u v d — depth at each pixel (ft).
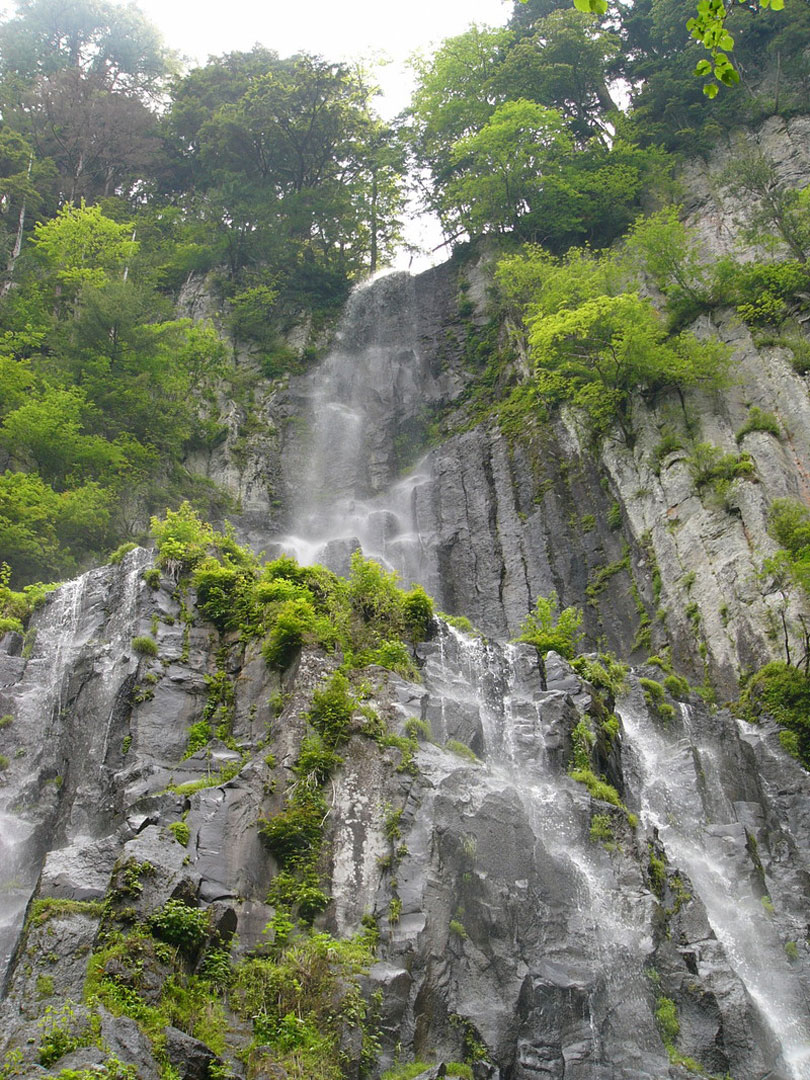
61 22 203.10
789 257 132.67
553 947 55.16
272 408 150.20
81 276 130.11
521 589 117.08
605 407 124.36
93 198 173.58
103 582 74.74
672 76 173.99
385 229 194.29
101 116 178.81
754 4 180.55
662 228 132.46
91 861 48.24
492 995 51.49
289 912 50.55
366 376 161.07
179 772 58.49
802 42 169.17
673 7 178.09
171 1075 37.19
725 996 56.59
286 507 137.59
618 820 64.49
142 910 44.29
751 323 124.98
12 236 149.18
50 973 41.57
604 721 74.95
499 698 72.23
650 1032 54.03
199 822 52.75
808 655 88.84
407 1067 45.91
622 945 57.11
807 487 106.01
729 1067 53.78
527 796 63.72
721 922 66.18
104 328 122.21
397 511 135.74
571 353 127.44
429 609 72.95
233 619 68.80
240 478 136.36
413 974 49.26
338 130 179.63
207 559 72.74
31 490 97.19
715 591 100.58
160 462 123.44
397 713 60.95
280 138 176.96
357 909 51.49
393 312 170.91
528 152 162.09
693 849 71.56
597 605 112.16
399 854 53.72
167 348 125.70
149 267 156.04
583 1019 52.60
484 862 55.93
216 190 172.35
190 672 65.46
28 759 65.16
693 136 164.35
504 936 54.13
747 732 87.20
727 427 115.24
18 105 176.55
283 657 63.41
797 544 96.78
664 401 121.80
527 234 166.09
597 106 185.37
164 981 42.37
